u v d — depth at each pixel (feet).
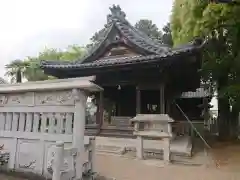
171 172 21.04
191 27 33.27
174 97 52.44
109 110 53.83
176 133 39.14
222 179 19.17
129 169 21.77
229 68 41.93
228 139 44.29
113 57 44.52
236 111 46.37
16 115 18.04
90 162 17.03
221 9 28.48
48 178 15.15
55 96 16.46
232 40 39.04
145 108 54.44
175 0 39.17
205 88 54.54
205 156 27.81
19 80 73.56
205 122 59.93
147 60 36.14
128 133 40.24
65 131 15.76
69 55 83.56
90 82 15.14
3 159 17.24
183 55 34.45
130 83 43.29
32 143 16.94
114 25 43.98
